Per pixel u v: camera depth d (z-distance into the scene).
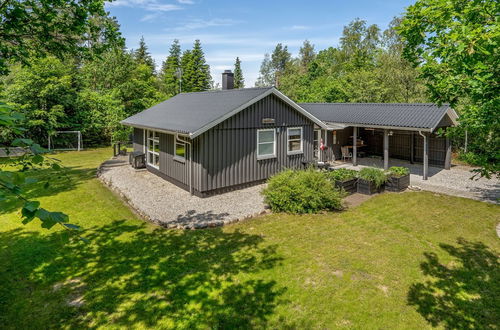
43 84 21.64
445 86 4.51
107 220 8.62
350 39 49.03
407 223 8.45
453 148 18.33
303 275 5.80
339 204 9.52
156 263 6.24
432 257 6.49
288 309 4.85
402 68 23.27
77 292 5.29
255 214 9.03
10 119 2.14
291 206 9.16
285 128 13.05
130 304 4.97
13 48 6.17
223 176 11.08
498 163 4.54
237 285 5.48
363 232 7.81
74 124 22.91
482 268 6.04
